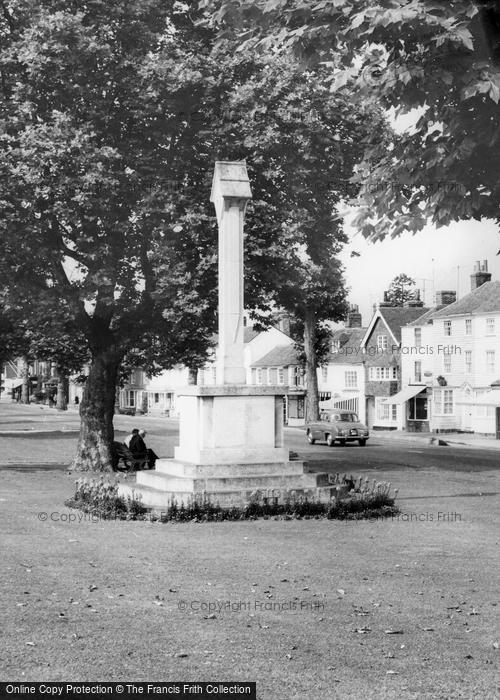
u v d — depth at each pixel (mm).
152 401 124938
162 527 15273
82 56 25844
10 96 28156
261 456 17859
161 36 28562
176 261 27078
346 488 18219
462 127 8484
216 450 17609
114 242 27875
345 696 6746
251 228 26594
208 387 17594
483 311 69500
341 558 12477
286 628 8680
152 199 26125
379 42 8562
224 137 26953
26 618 8867
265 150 26547
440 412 74875
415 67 8086
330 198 29250
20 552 12617
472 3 7699
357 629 8672
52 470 30594
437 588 10602
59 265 29078
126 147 27141
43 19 25688
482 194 9000
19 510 17875
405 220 9273
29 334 43562
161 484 17531
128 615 9070
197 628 8617
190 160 27750
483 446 55750
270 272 27328
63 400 102000
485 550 13359
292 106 26453
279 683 7008
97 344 31078
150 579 10844
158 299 27500
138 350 36625
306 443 55312
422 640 8336
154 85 26188
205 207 26891
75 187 25594
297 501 16984
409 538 14422
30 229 26250
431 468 32812
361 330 92875
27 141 25281
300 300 30766
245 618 9031
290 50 9109
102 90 27172
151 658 7605
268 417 17953
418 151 8992
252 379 105688
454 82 8312
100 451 30688
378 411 82562
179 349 33094
